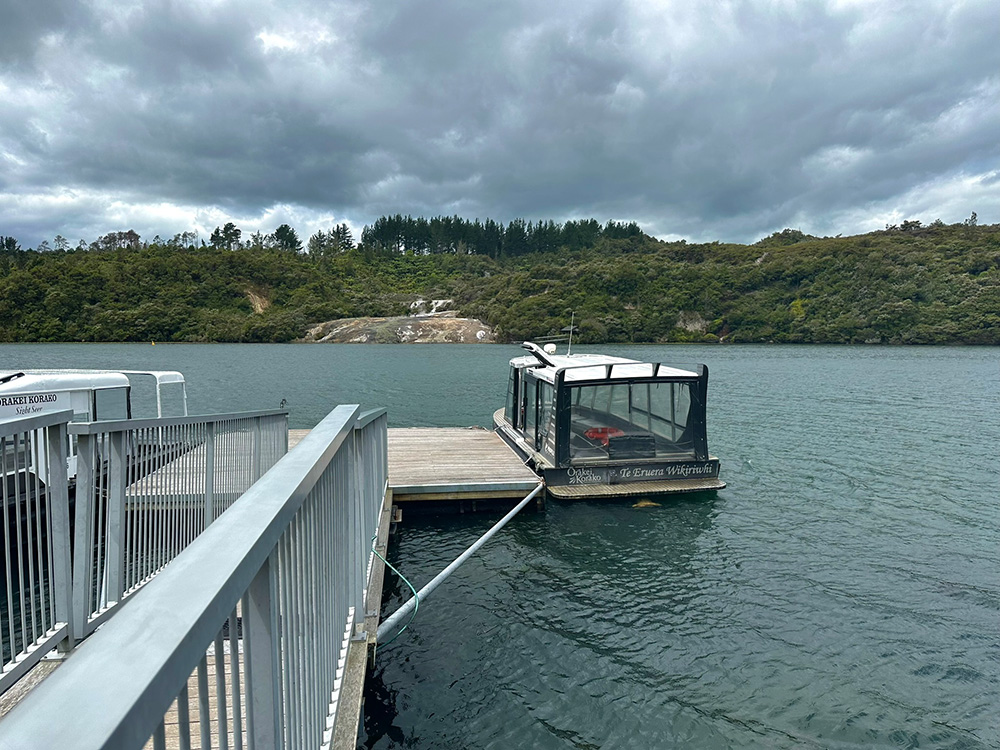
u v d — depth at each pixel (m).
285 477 2.03
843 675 6.25
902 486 13.37
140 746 0.73
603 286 138.25
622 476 11.77
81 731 0.64
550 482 11.56
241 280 158.12
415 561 8.93
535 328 123.69
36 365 65.44
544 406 12.70
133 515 4.84
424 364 64.50
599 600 7.75
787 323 120.62
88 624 4.23
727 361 65.44
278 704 1.75
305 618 2.42
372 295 172.62
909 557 9.27
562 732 5.41
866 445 18.20
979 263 117.31
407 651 6.55
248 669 1.55
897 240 148.88
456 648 6.63
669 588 8.11
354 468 4.51
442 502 10.94
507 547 9.41
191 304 143.88
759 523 10.66
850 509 11.60
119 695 0.73
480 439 15.36
